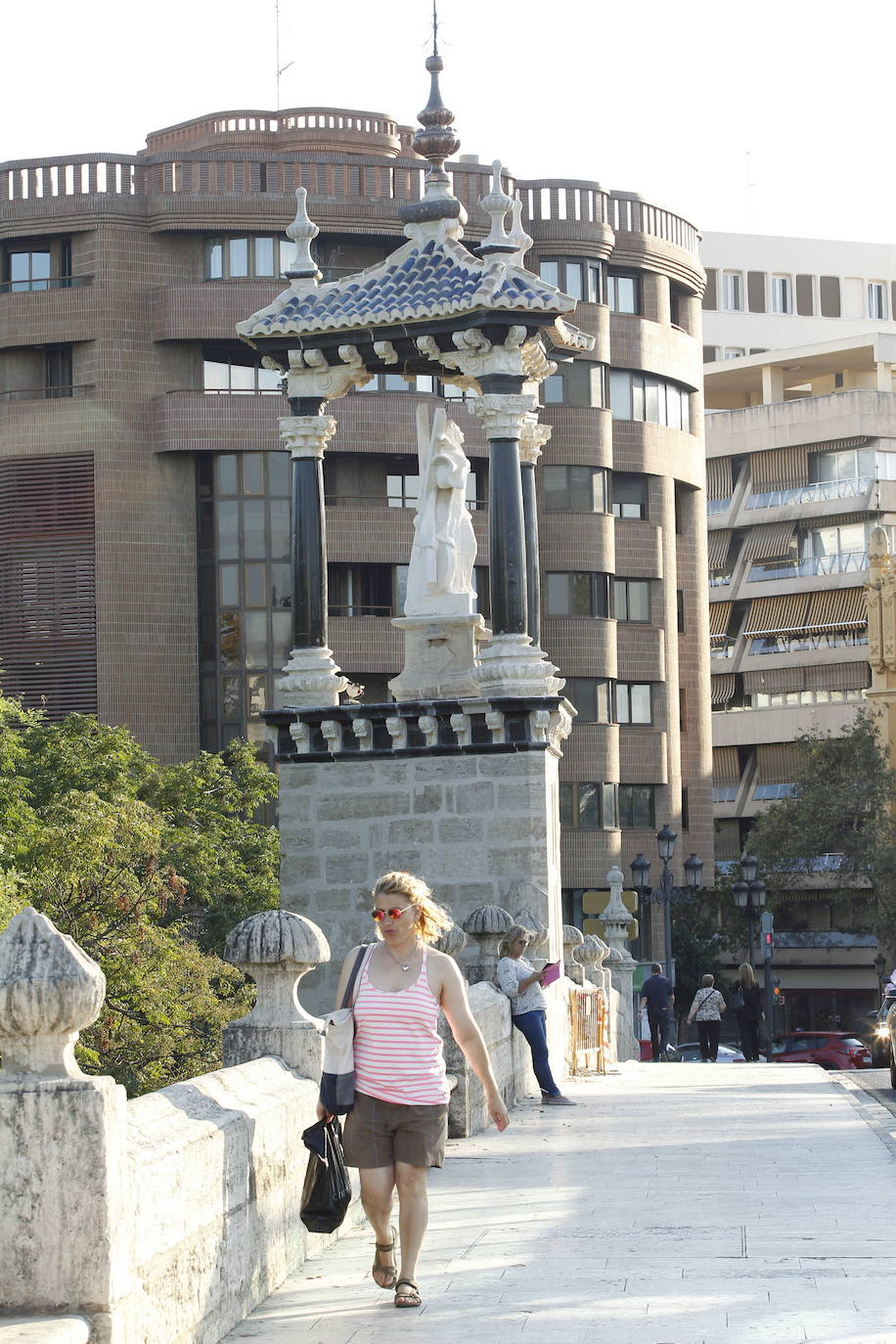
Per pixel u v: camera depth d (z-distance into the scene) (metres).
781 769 95.94
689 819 76.06
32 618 64.88
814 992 89.88
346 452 64.62
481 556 66.25
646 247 71.94
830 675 94.69
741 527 98.81
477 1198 14.61
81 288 64.69
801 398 97.88
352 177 65.75
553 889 25.12
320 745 25.41
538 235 69.00
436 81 26.23
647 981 46.69
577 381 69.69
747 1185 15.32
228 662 64.69
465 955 24.05
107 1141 8.32
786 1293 10.73
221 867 46.03
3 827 34.25
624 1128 19.81
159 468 65.00
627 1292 10.84
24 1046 8.41
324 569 26.17
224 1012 35.22
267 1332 10.20
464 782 24.73
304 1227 12.17
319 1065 12.69
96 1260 8.26
